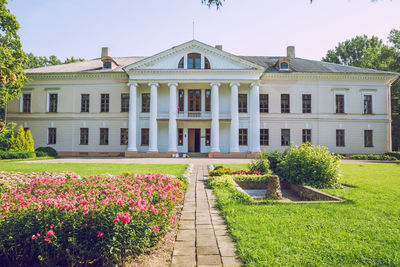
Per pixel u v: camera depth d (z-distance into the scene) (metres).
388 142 30.42
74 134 30.86
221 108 30.45
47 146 30.22
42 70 31.91
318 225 5.11
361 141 30.30
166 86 30.70
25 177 10.27
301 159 10.21
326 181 9.66
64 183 6.60
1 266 3.51
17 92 25.47
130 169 15.19
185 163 20.30
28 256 3.48
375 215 5.79
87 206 3.72
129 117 28.78
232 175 11.64
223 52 28.62
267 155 13.30
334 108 30.42
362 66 43.50
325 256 3.83
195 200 7.92
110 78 30.94
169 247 4.39
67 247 3.36
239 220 5.53
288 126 30.36
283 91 30.52
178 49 28.94
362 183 10.38
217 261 3.85
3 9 22.81
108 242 3.41
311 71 30.86
